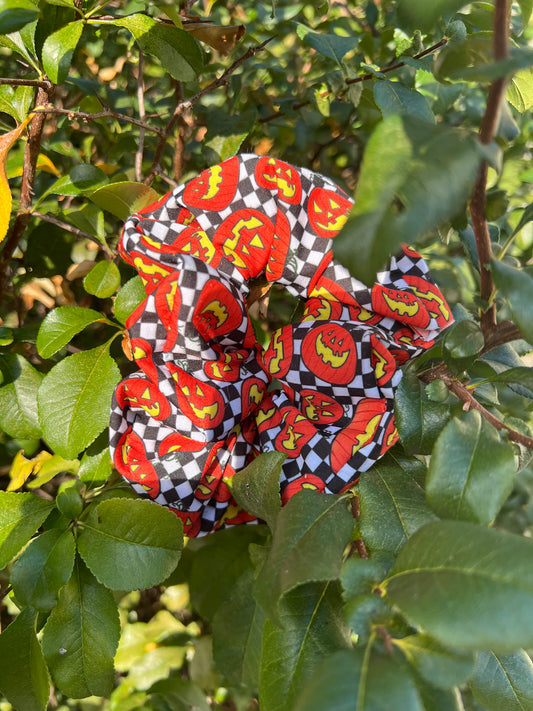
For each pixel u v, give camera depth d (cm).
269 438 20
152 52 25
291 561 17
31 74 36
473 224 16
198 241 20
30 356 33
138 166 34
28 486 30
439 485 16
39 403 24
